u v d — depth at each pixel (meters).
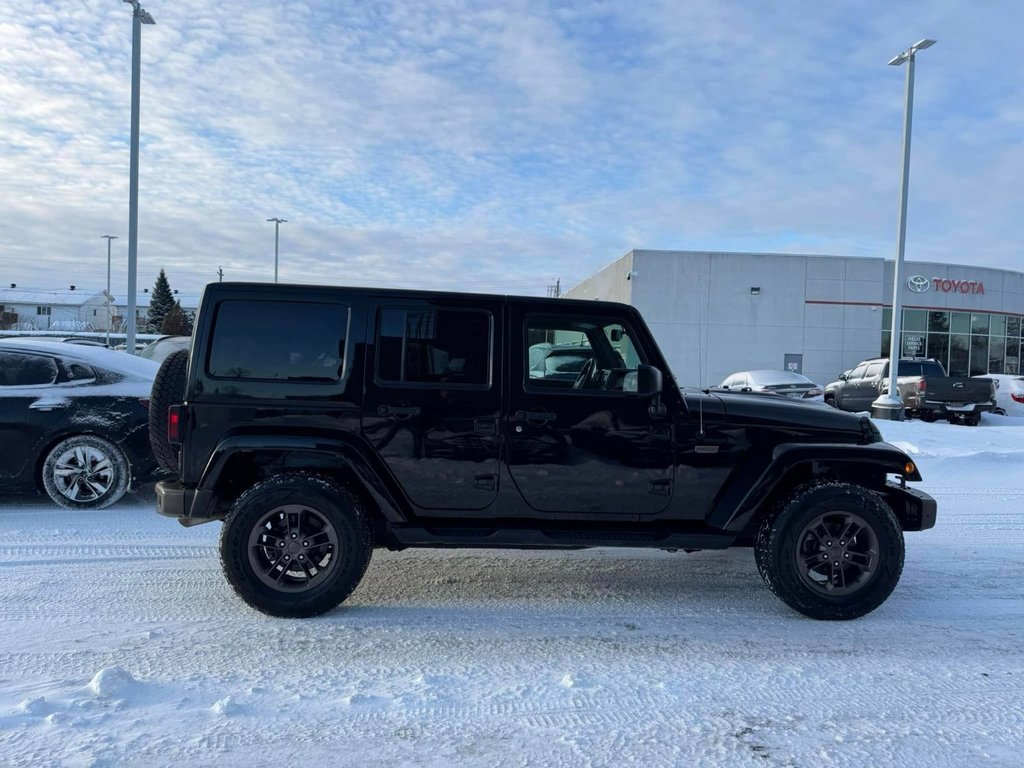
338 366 4.36
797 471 4.73
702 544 4.49
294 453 4.34
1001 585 5.20
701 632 4.28
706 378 30.77
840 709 3.33
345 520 4.29
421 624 4.31
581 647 4.02
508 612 4.55
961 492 8.59
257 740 2.96
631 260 30.62
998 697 3.48
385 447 4.37
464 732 3.07
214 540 5.95
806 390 16.97
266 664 3.69
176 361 4.80
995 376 23.72
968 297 32.84
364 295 4.41
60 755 2.79
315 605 4.28
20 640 3.95
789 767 2.84
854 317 31.22
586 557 5.77
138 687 3.37
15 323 77.62
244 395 4.32
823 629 4.35
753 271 30.80
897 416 17.31
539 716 3.22
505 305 4.47
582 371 4.59
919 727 3.17
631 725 3.16
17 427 6.55
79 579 4.99
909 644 4.13
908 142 18.06
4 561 5.35
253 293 4.37
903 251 18.12
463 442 4.40
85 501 6.75
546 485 4.46
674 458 4.50
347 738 2.99
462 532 4.42
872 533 4.41
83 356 6.91
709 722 3.19
